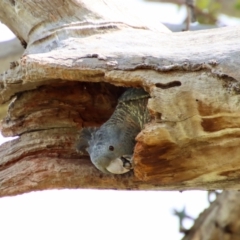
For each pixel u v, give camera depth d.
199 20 12.65
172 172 10.48
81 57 10.46
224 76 10.36
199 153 10.45
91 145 10.56
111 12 10.68
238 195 11.17
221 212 11.20
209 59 10.39
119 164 10.52
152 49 10.48
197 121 10.41
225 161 10.45
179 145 10.43
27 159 10.62
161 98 10.40
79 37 10.61
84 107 10.65
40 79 10.53
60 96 10.62
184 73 10.39
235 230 11.18
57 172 10.59
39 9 10.68
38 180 10.59
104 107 10.66
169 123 10.41
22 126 10.64
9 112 10.64
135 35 10.59
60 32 10.63
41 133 10.62
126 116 10.56
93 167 10.59
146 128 10.42
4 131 10.66
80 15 10.66
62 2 10.67
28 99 10.62
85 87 10.65
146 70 10.41
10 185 10.60
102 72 10.44
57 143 10.62
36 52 10.65
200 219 11.23
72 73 10.46
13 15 10.76
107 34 10.61
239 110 10.36
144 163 10.45
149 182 10.55
